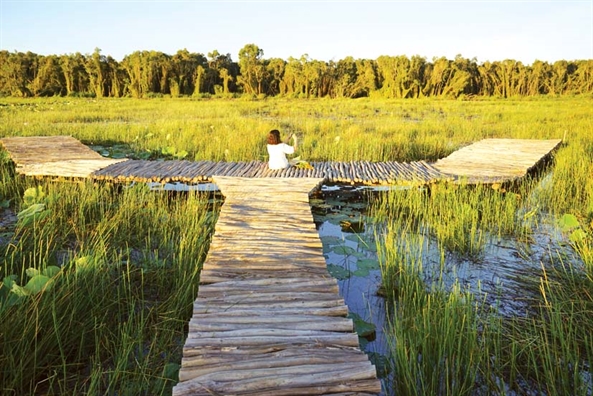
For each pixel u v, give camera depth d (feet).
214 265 14.10
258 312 11.10
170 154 39.63
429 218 21.71
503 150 35.60
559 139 41.24
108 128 51.67
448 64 162.30
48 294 11.44
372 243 19.10
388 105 112.68
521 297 13.97
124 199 23.13
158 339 11.67
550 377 9.57
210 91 178.09
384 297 14.33
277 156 29.48
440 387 9.66
